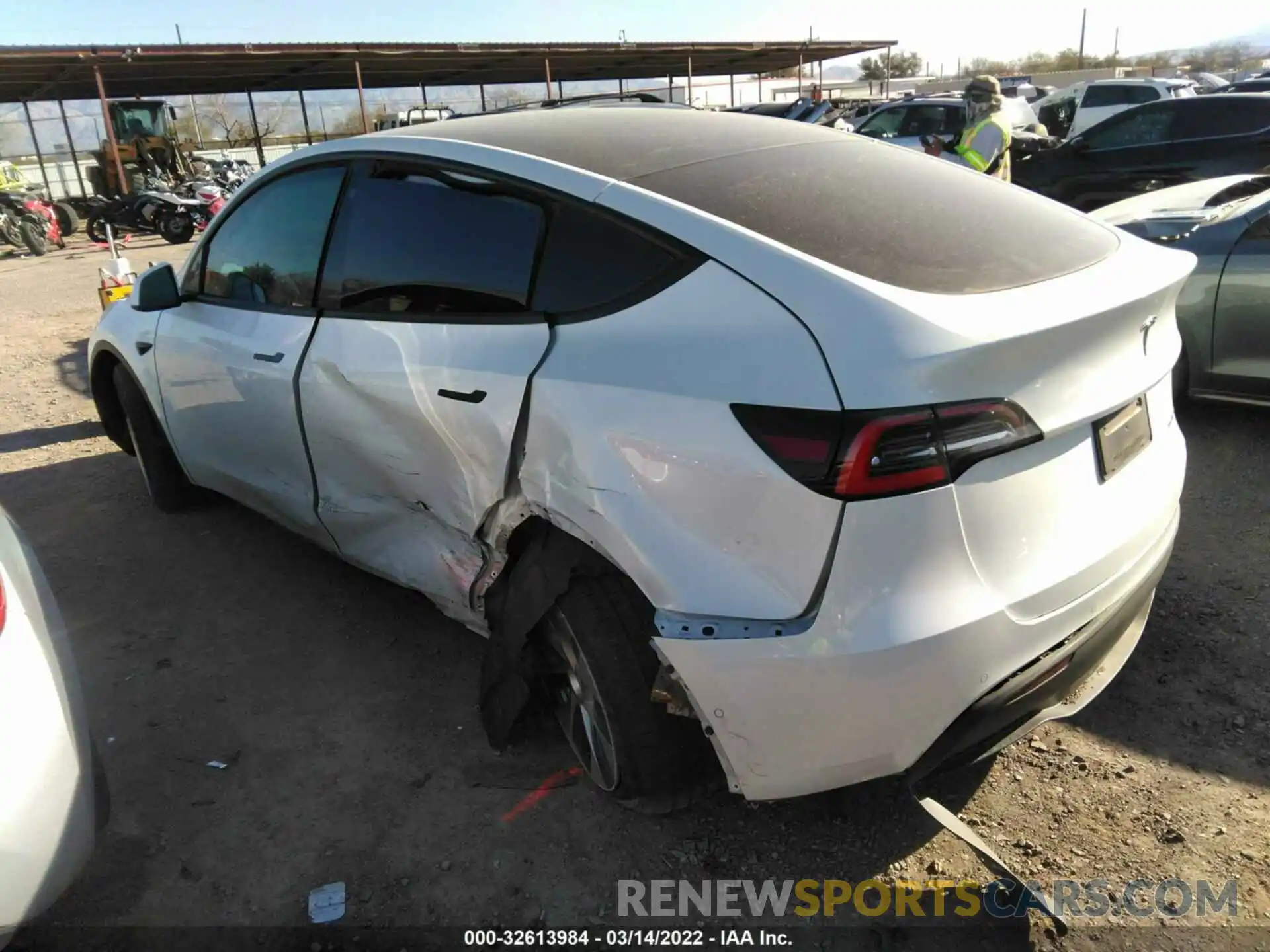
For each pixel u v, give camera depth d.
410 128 2.94
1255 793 2.36
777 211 2.14
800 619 1.79
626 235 2.15
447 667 3.09
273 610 3.49
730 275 1.95
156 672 3.13
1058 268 2.07
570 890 2.21
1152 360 2.15
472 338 2.37
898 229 2.12
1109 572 2.04
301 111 32.44
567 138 2.61
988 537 1.82
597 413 2.02
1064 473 1.94
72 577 3.80
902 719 1.82
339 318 2.82
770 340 1.82
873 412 1.69
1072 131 17.72
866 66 64.94
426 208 2.62
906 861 2.25
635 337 2.03
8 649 1.73
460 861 2.31
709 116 2.98
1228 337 4.27
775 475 1.76
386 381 2.56
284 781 2.60
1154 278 2.12
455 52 22.52
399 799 2.51
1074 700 2.23
